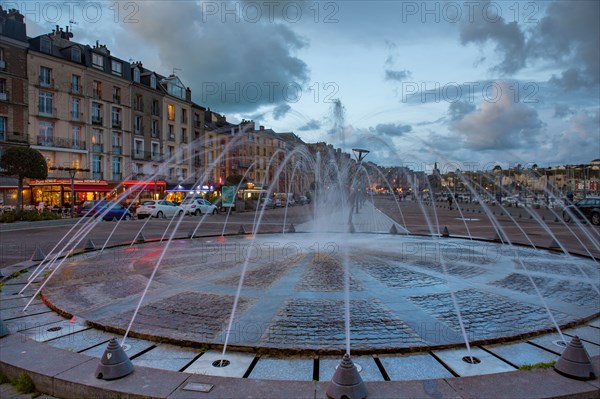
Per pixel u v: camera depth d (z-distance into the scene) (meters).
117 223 23.08
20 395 3.23
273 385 3.05
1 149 34.25
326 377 3.44
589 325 4.82
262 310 5.26
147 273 7.82
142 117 48.34
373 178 40.00
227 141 63.03
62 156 39.25
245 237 14.56
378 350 3.94
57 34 42.81
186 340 4.18
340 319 4.88
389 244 12.04
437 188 82.62
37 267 8.73
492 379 3.11
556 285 6.76
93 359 3.55
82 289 6.53
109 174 43.88
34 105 36.75
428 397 2.85
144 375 3.21
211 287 6.54
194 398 2.87
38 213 23.12
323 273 7.56
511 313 5.15
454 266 8.41
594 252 11.19
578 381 3.08
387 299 5.79
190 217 30.09
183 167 54.69
